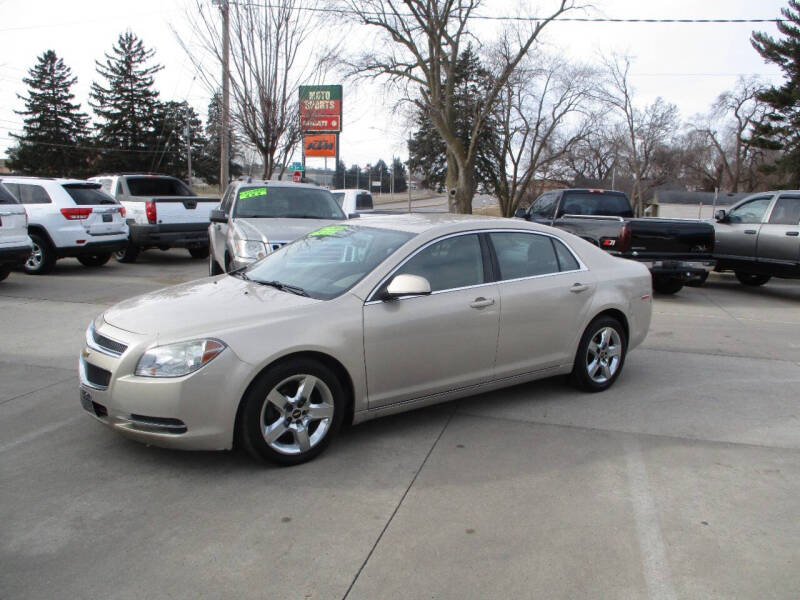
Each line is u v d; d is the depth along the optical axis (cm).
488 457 422
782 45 4331
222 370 372
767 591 287
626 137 5406
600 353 558
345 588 284
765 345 763
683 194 6412
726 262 1220
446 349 457
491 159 4262
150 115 5784
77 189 1202
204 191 6619
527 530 333
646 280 590
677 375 625
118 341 387
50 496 360
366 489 374
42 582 284
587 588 287
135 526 330
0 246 962
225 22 1435
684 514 353
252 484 378
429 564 302
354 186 10106
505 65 3206
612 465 414
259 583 286
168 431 373
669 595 283
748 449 444
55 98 5853
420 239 463
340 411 416
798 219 1098
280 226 873
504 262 500
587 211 1296
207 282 500
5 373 586
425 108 3116
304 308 411
